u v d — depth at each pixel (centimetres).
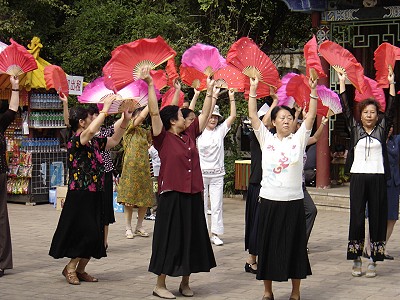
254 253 888
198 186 780
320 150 1533
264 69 746
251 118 749
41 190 1516
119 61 730
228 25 1667
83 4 1831
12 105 873
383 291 809
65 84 877
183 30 1722
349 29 1538
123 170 1116
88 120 838
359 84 859
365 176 878
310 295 789
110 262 961
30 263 948
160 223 774
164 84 862
